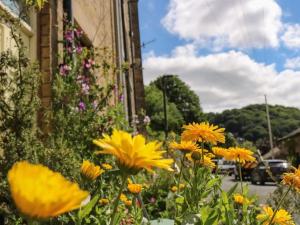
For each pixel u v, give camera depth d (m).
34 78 3.80
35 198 0.52
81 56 5.77
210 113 66.81
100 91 5.80
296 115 64.88
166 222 2.25
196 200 2.01
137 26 17.52
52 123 4.56
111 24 11.77
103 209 2.30
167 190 4.92
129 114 13.90
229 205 1.78
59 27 6.01
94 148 4.74
